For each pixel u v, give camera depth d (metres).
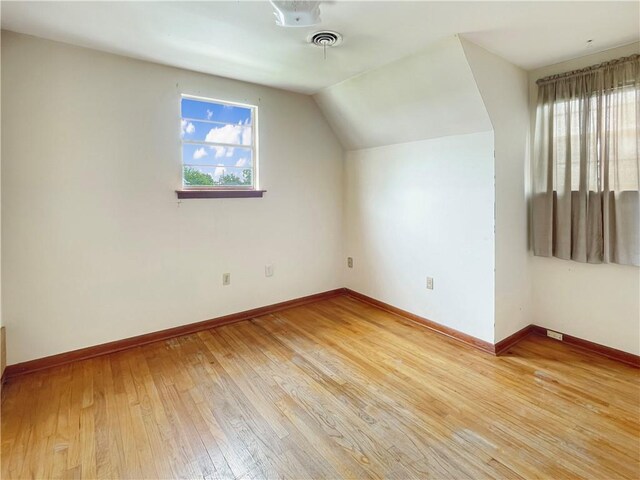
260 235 3.49
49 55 2.36
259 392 2.21
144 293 2.86
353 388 2.26
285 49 2.47
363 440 1.79
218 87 3.09
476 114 2.61
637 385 2.26
